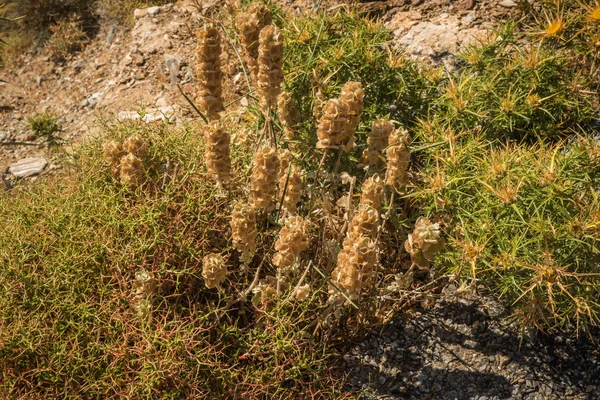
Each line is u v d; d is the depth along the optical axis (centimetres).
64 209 83
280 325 76
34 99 153
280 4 129
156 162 87
